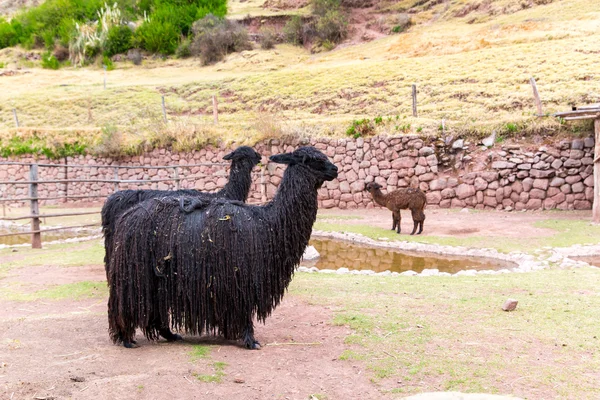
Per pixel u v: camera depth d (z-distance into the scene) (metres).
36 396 3.67
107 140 23.84
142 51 47.16
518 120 18.03
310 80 28.81
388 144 19.16
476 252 11.25
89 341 4.96
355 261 11.05
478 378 3.98
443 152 18.62
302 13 48.22
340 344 4.82
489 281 7.58
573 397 3.66
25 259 10.16
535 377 3.99
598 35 26.44
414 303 6.24
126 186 23.58
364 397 3.72
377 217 17.05
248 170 7.50
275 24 47.69
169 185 22.92
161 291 4.56
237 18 48.56
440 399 3.42
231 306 4.58
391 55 32.62
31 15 55.22
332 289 7.16
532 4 37.03
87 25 48.62
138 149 23.45
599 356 4.40
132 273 4.51
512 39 28.77
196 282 4.49
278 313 5.92
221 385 3.91
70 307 6.43
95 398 3.64
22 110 30.95
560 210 16.78
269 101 27.50
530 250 10.84
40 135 25.39
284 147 20.69
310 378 4.05
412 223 15.34
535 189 17.16
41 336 5.12
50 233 15.98
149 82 35.88
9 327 5.46
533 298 6.36
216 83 31.92
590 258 10.24
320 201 20.19
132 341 4.80
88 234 15.50
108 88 33.97
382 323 5.40
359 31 44.12
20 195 24.69
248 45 43.69
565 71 22.16
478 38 31.25
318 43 42.84
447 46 31.16
